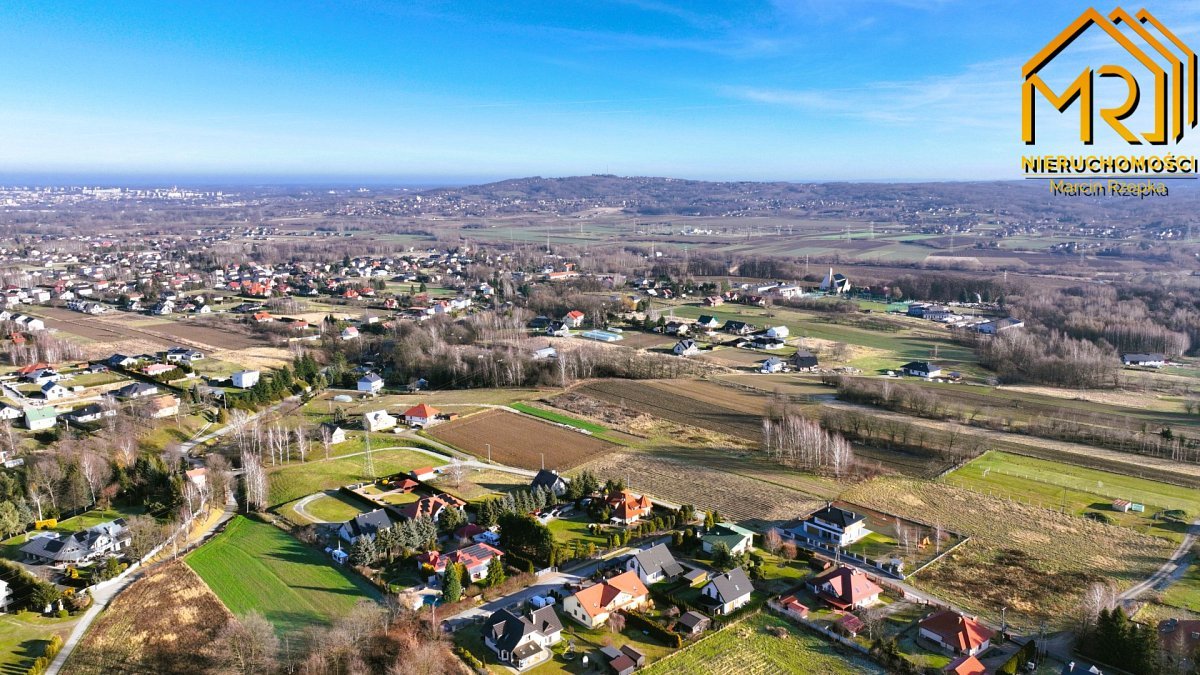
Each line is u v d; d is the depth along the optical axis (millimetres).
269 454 141625
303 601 89125
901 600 90125
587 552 101500
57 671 75625
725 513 116875
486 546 100312
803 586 93688
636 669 76500
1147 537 105938
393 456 143375
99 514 114312
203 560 99500
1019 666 75688
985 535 107250
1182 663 74438
